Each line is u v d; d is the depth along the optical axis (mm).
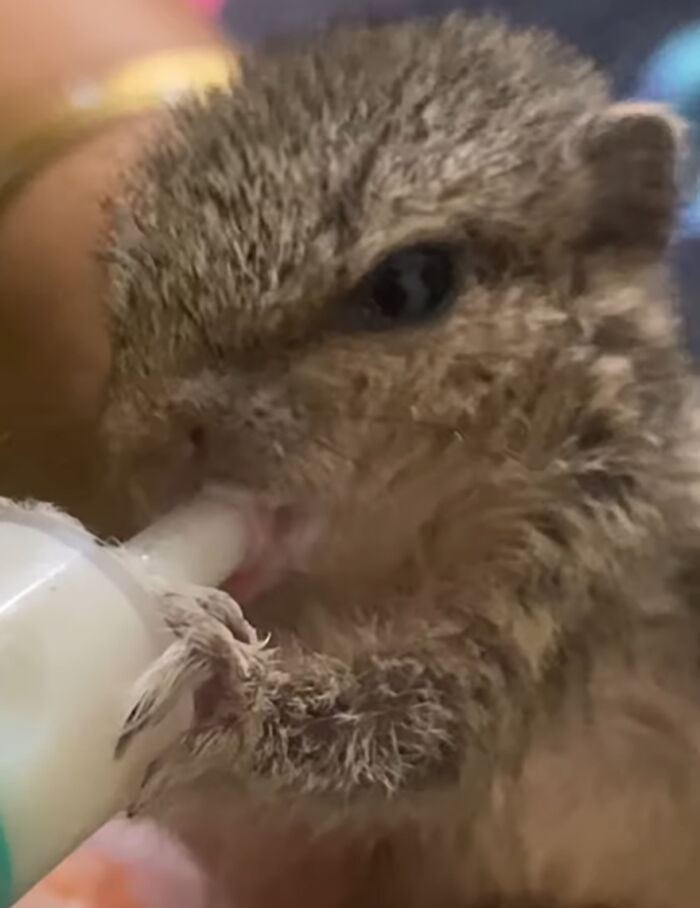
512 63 226
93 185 249
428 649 220
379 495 213
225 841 239
